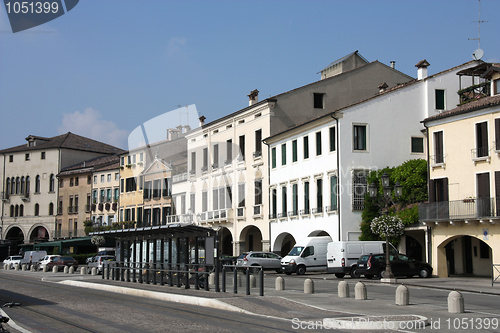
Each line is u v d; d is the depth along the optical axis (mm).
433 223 36062
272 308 18484
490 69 35938
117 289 28062
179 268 27406
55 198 89688
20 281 38312
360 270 35500
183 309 19344
